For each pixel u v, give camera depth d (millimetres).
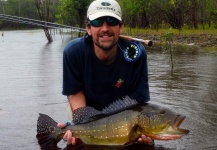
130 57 1733
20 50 6723
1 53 6137
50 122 1733
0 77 3492
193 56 4777
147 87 1827
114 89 1787
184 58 4598
